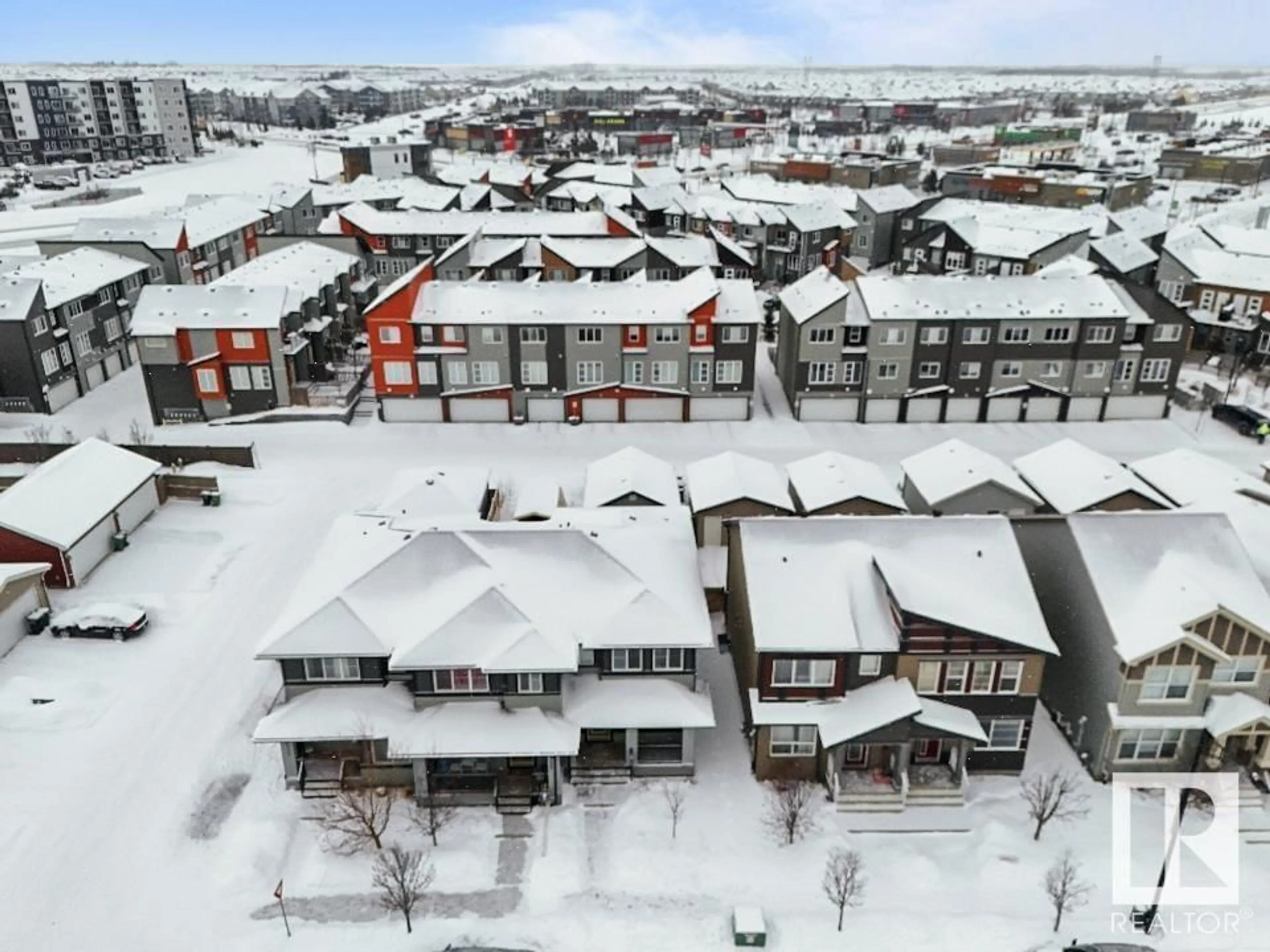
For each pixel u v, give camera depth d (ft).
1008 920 105.60
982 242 341.21
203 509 194.90
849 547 129.59
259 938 103.96
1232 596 121.60
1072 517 129.80
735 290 239.30
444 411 237.45
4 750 130.21
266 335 230.48
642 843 115.65
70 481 175.73
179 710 138.31
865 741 117.91
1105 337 229.25
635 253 299.58
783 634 119.34
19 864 112.88
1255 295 276.62
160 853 114.93
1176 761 124.67
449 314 229.04
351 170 585.22
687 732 123.13
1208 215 452.76
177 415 235.20
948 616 118.11
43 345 237.66
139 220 308.60
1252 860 113.50
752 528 131.85
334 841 116.47
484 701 123.54
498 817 120.16
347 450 222.69
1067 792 120.78
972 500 164.76
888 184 525.75
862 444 226.17
